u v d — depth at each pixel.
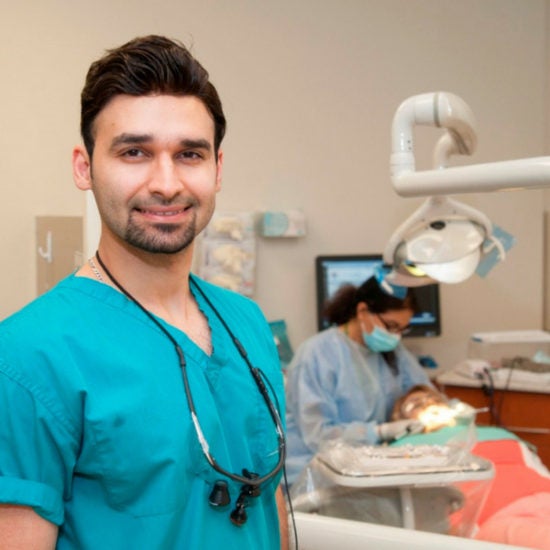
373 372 2.23
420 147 2.79
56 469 0.70
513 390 2.47
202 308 0.91
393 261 1.25
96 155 0.76
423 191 0.95
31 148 2.32
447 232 1.20
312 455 2.04
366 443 1.86
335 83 2.74
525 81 2.82
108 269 0.82
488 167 0.87
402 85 2.78
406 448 1.38
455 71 2.80
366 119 2.77
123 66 0.75
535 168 0.83
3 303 2.28
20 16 2.31
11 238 2.30
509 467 1.74
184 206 0.76
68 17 2.37
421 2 2.77
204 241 2.60
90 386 0.73
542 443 2.46
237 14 2.65
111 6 2.44
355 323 2.20
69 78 2.36
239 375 0.86
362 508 1.29
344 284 2.53
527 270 2.89
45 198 2.33
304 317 2.78
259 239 2.73
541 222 2.88
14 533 0.69
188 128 0.75
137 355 0.77
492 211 2.85
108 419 0.71
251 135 2.70
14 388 0.69
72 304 0.78
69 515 0.74
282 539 1.00
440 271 1.17
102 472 0.71
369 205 2.80
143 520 0.73
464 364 2.61
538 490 1.59
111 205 0.76
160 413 0.75
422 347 2.88
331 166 2.77
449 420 1.90
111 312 0.79
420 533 1.05
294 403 2.14
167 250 0.76
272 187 2.73
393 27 2.76
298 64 2.71
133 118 0.74
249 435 0.85
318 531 1.08
